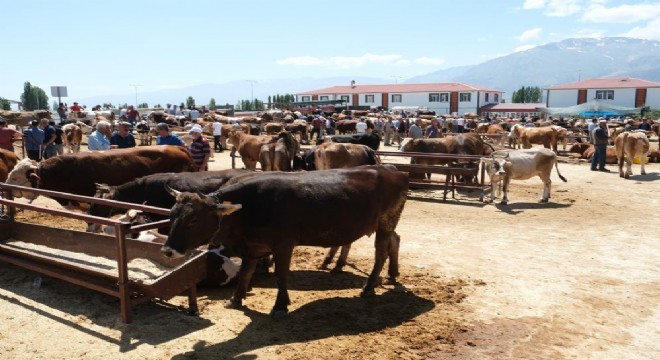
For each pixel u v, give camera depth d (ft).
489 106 269.03
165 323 19.01
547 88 261.85
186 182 24.61
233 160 63.26
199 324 19.06
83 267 20.04
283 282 19.79
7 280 22.94
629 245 31.12
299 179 20.30
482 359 16.99
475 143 54.80
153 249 21.42
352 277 25.03
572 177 61.77
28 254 22.43
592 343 18.33
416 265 26.84
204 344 17.47
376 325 19.40
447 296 22.41
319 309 20.83
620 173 62.23
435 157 48.16
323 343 17.79
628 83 249.14
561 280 24.70
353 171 21.70
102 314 19.58
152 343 17.40
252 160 57.36
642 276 25.40
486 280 24.59
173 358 16.47
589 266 26.91
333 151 41.96
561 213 40.81
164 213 19.60
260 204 19.40
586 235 33.55
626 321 20.21
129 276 20.30
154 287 18.34
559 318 20.34
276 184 19.75
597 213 40.83
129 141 37.24
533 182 57.82
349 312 20.58
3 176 34.78
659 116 217.97
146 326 18.66
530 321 20.03
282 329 18.85
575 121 143.33
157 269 21.31
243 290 20.84
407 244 30.89
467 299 22.18
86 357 16.40
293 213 19.45
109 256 22.39
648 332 19.29
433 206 43.91
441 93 264.93
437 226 35.99
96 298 21.07
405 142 55.52
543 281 24.53
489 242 31.58
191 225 17.47
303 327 19.07
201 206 17.66
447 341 18.16
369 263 27.32
